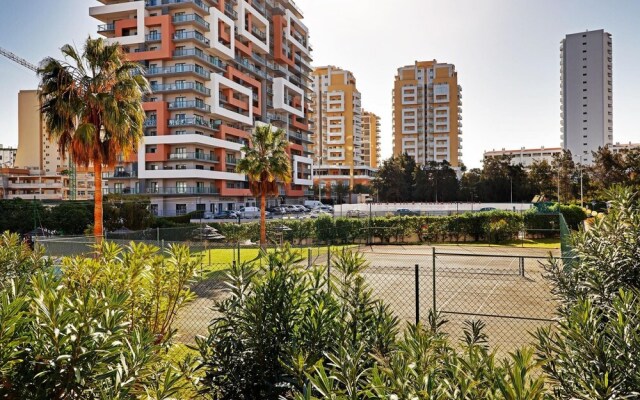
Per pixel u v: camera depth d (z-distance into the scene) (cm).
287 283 401
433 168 8519
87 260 498
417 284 645
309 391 202
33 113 11469
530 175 7512
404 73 12225
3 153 15288
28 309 278
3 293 245
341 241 3053
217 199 5816
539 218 3123
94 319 257
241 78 6338
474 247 2736
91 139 1498
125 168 5456
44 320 248
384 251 2547
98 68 1595
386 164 8838
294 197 7900
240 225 2966
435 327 377
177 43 5456
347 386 218
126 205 2867
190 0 5359
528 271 1483
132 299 445
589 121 12612
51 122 1545
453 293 1214
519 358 204
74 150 1528
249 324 376
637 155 5172
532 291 1242
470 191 8050
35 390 245
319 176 11488
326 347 339
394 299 1131
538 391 183
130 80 1605
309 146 8700
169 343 431
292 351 318
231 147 5953
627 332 235
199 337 398
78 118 1566
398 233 3130
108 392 249
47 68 1502
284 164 2705
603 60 12525
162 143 5244
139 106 1667
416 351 239
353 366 226
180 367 361
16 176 8719
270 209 5903
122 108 1587
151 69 5369
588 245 409
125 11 5419
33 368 248
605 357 229
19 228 2816
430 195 8244
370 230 3102
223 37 5872
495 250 2538
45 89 1520
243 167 2639
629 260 367
